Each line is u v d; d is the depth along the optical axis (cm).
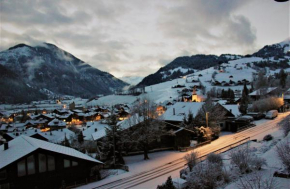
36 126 12344
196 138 5481
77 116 14462
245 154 2384
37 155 2892
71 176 3086
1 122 14162
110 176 3328
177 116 6000
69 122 14238
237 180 2044
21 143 3353
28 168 2844
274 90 9500
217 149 4066
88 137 6278
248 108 7781
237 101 11294
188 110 6053
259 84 12381
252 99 9556
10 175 2745
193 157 2836
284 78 12669
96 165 3472
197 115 5438
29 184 2833
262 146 3347
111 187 2805
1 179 2702
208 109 5403
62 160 3045
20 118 15450
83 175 3162
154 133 4397
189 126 5381
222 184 2056
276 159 2341
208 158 2770
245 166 2219
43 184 2909
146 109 4703
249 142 3844
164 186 2045
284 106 7762
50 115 14562
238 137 4819
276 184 1689
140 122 4422
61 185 3000
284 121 4088
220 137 5266
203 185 2020
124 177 3177
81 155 3384
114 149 3906
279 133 4125
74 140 6306
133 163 3972
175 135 4731
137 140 4288
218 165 2344
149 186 2656
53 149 3103
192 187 2050
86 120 14425
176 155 4188
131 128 4494
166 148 4816
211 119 5331
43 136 7506
